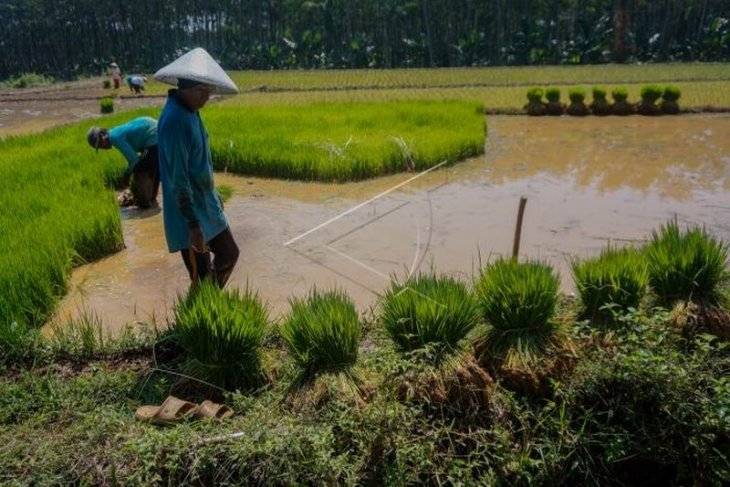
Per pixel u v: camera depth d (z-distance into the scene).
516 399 3.73
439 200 8.56
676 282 4.31
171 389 3.90
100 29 55.94
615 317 3.87
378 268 6.07
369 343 4.30
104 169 9.48
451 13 48.66
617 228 7.23
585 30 41.84
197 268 4.54
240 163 10.48
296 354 3.76
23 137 13.51
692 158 11.38
